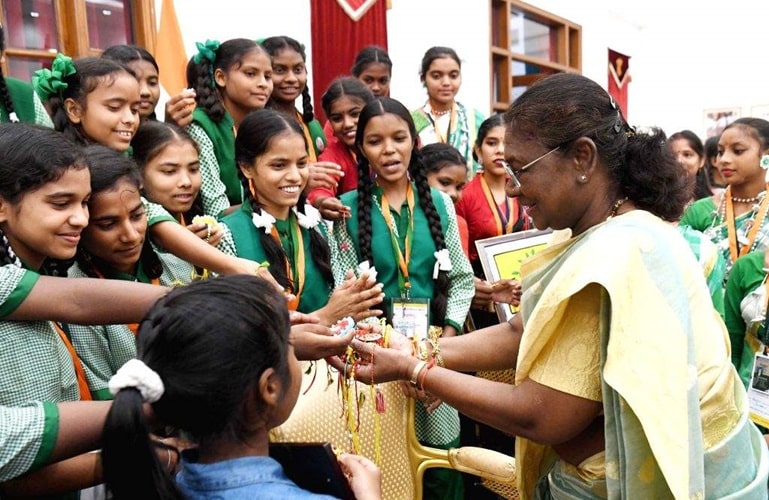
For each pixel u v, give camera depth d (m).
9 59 2.75
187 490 0.90
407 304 2.02
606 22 7.90
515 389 1.16
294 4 3.85
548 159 1.15
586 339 1.10
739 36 8.68
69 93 1.92
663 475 1.06
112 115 1.91
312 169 2.34
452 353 1.46
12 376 1.08
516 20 6.39
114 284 1.15
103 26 3.07
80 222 1.18
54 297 1.09
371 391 1.48
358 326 1.52
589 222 1.21
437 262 2.20
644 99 9.20
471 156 3.55
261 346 0.88
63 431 0.98
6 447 0.94
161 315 0.88
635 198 1.21
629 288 1.06
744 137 2.90
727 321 2.29
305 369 1.60
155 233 1.62
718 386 1.13
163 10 3.12
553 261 1.23
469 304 2.26
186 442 0.99
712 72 8.89
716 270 2.05
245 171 2.00
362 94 2.83
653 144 1.19
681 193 1.21
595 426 1.18
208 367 0.84
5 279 1.06
